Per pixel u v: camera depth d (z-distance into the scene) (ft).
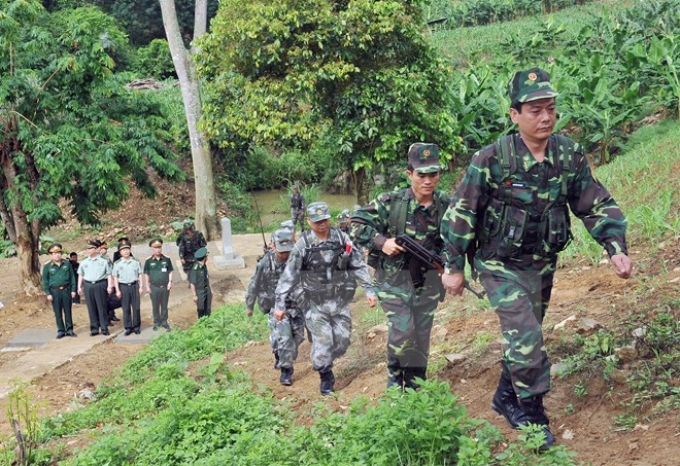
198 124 59.77
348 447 14.73
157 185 89.81
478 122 74.23
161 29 145.18
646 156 45.09
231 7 55.11
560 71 78.69
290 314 20.44
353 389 19.20
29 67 50.93
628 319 17.46
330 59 54.29
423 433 13.66
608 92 67.67
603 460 13.16
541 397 13.93
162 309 44.21
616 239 13.12
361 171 58.85
